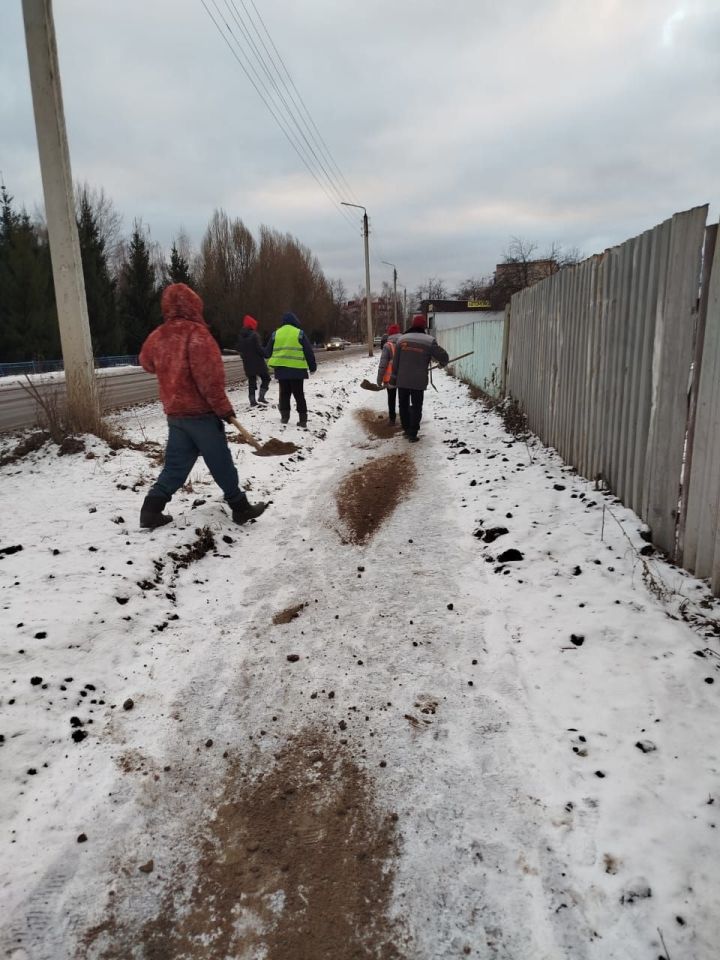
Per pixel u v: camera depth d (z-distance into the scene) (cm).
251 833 201
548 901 171
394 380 846
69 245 688
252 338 1174
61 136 673
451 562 407
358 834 199
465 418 1014
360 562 419
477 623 324
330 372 2428
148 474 601
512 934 164
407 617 338
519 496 515
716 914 159
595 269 526
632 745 222
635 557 367
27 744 229
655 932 157
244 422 923
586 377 550
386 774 224
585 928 162
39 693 254
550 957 156
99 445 674
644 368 410
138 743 239
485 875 181
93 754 231
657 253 391
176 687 276
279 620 341
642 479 418
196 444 445
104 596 333
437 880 181
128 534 427
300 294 6612
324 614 346
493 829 196
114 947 165
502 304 4847
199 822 205
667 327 362
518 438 774
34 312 3177
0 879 177
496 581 369
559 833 190
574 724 238
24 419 1191
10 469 622
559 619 314
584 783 208
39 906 172
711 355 313
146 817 205
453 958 159
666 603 315
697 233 332
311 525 497
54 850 189
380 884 182
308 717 257
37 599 325
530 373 798
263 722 255
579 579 353
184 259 5291
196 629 330
